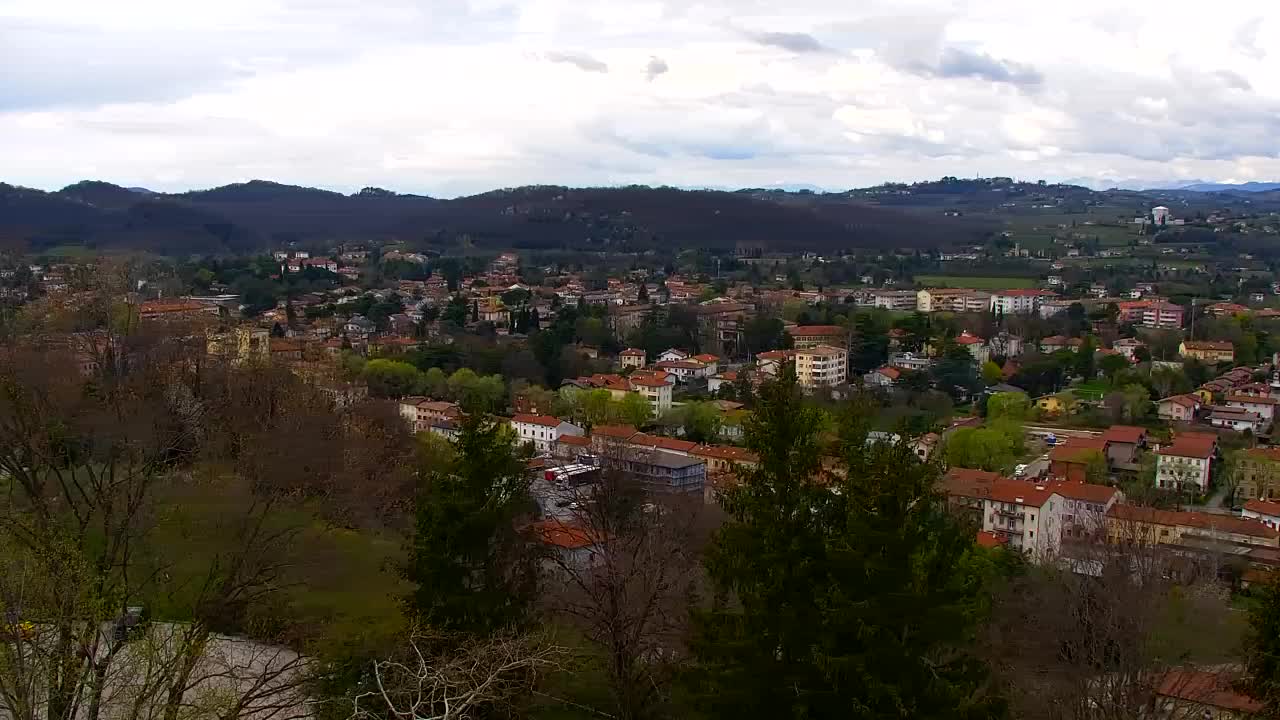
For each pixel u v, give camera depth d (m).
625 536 33.50
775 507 23.02
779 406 23.36
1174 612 42.56
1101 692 27.62
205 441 48.50
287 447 47.66
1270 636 27.48
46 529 23.25
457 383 114.75
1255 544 60.69
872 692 20.06
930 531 22.75
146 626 21.86
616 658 27.08
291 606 31.50
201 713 20.11
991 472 79.56
